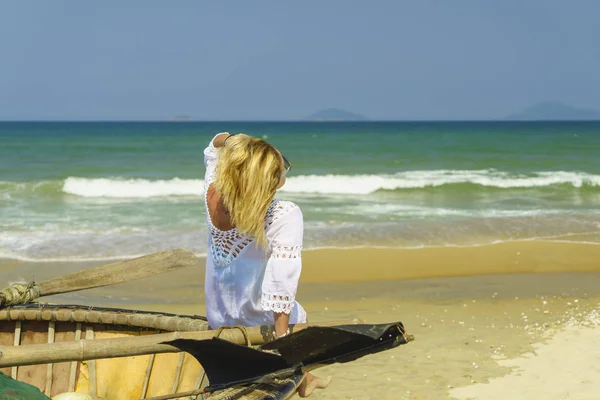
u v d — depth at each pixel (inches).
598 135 2030.0
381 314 327.9
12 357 107.7
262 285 114.6
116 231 509.0
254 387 106.7
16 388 118.2
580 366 260.7
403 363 267.6
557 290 375.6
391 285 381.4
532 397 232.7
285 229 112.0
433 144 1550.2
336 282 385.4
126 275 154.6
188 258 148.6
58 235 490.3
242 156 109.3
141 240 479.8
